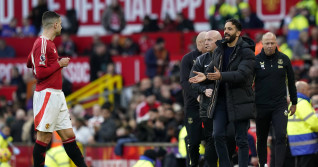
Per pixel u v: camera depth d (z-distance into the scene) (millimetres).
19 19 75312
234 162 35219
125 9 72875
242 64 27766
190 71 31562
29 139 50469
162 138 45312
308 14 62000
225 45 28484
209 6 71188
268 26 69750
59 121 28484
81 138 47156
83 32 73500
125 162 43750
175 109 49656
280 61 31344
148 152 36719
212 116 28438
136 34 67812
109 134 47750
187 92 31312
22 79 67688
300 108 35406
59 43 70875
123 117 52438
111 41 69750
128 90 62281
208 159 31312
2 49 69812
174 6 72062
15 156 47656
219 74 27141
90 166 44781
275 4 69562
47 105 27953
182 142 36906
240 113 28141
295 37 60375
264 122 31734
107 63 64125
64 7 73812
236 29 28219
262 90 31438
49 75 27891
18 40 70938
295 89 31719
